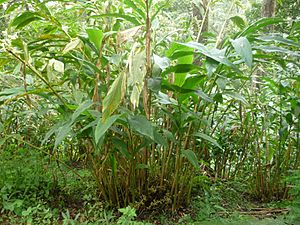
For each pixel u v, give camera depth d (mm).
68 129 1421
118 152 1712
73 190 1961
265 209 2062
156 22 1853
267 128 2322
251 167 2438
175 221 1752
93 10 1870
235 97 1776
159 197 1842
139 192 1780
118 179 1774
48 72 1641
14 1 1839
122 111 1400
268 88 2373
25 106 2438
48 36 1646
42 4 1730
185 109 1666
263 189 2248
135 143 1651
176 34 2232
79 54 1804
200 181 2002
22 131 2359
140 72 1089
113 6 1942
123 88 1085
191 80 1655
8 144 2365
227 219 1796
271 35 1650
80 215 1748
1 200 1793
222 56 1513
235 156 2533
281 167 2213
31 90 1566
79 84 1827
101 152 1705
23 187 1874
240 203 2148
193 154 1645
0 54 1644
